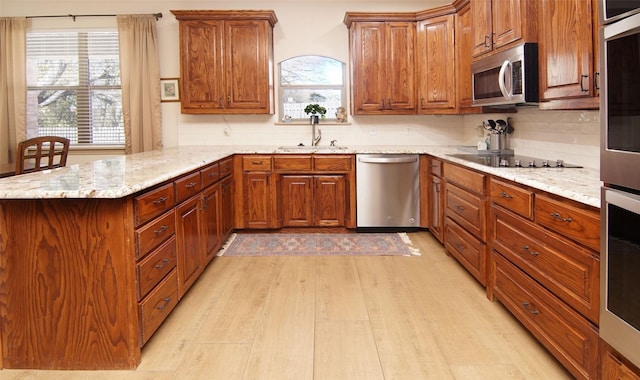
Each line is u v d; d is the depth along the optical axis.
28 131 5.36
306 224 4.84
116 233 2.09
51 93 5.43
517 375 2.07
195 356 2.28
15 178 2.38
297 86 5.36
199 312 2.81
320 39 5.27
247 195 4.78
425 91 4.85
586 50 2.18
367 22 4.88
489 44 3.45
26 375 2.11
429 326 2.58
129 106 5.20
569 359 1.94
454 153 4.17
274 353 2.30
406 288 3.18
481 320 2.65
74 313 2.13
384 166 4.70
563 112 3.11
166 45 5.27
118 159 3.51
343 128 5.36
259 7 5.24
